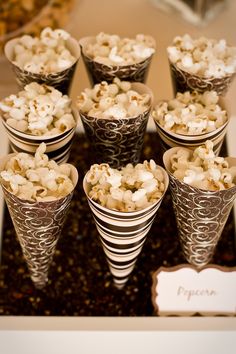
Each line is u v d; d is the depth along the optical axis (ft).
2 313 1.91
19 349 1.85
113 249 1.78
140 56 1.98
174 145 1.85
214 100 1.88
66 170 1.73
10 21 2.56
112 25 2.91
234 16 2.96
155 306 1.85
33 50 2.04
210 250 1.90
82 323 1.81
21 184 1.65
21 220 1.69
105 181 1.66
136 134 1.88
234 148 2.15
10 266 2.00
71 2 2.72
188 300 1.85
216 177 1.65
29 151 1.85
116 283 1.96
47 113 1.79
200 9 2.87
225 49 2.04
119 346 1.84
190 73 1.93
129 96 1.85
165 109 1.85
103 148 1.93
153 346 1.83
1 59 2.56
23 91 1.89
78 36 2.84
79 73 2.67
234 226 2.04
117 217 1.60
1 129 2.18
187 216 1.75
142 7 2.99
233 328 1.80
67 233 2.08
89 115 1.80
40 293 1.96
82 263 2.02
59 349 1.85
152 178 1.66
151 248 2.04
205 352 1.86
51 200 1.60
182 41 2.06
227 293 1.83
